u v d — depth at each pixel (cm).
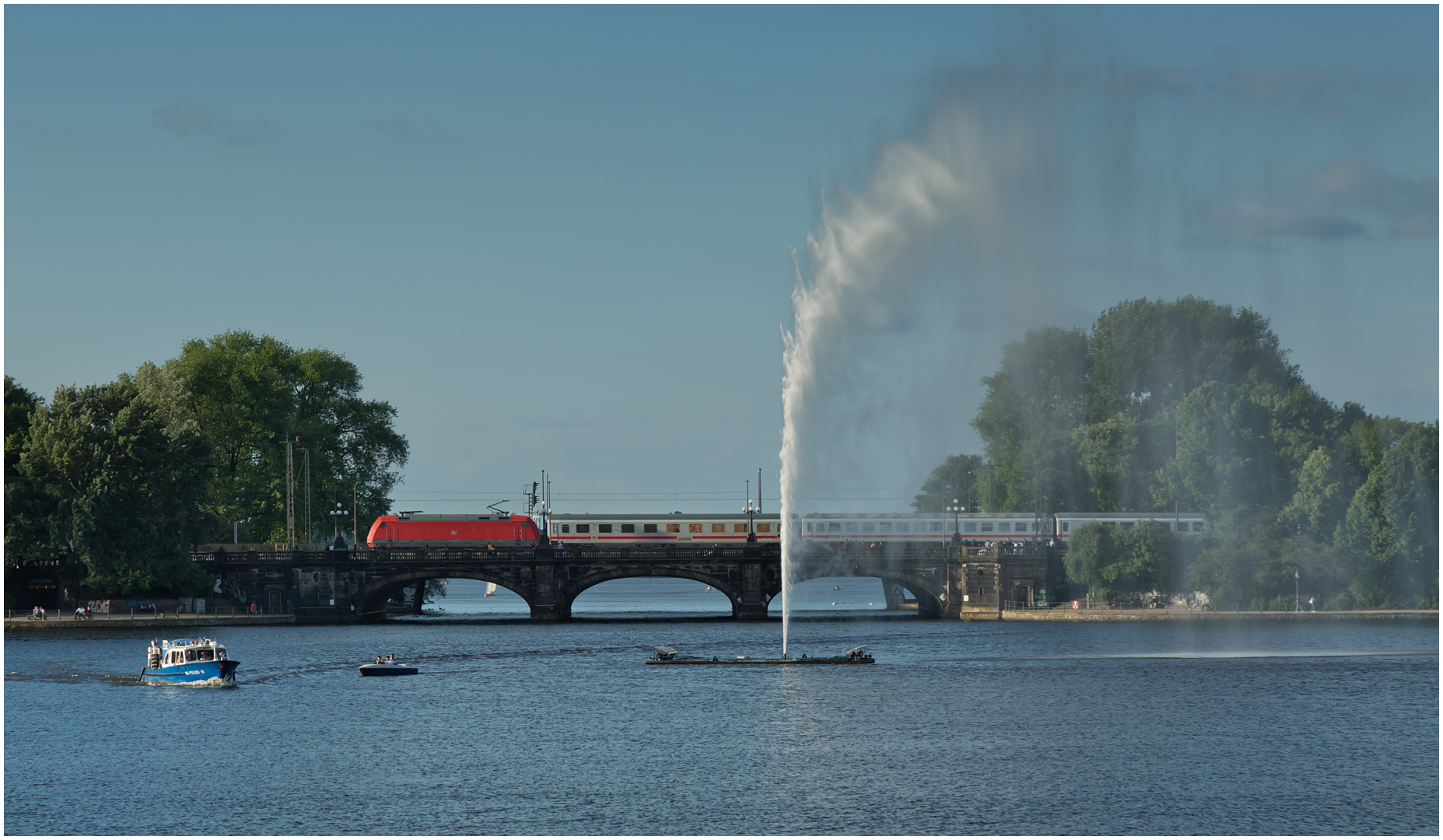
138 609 16988
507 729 9350
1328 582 16762
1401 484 16562
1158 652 13412
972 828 6769
